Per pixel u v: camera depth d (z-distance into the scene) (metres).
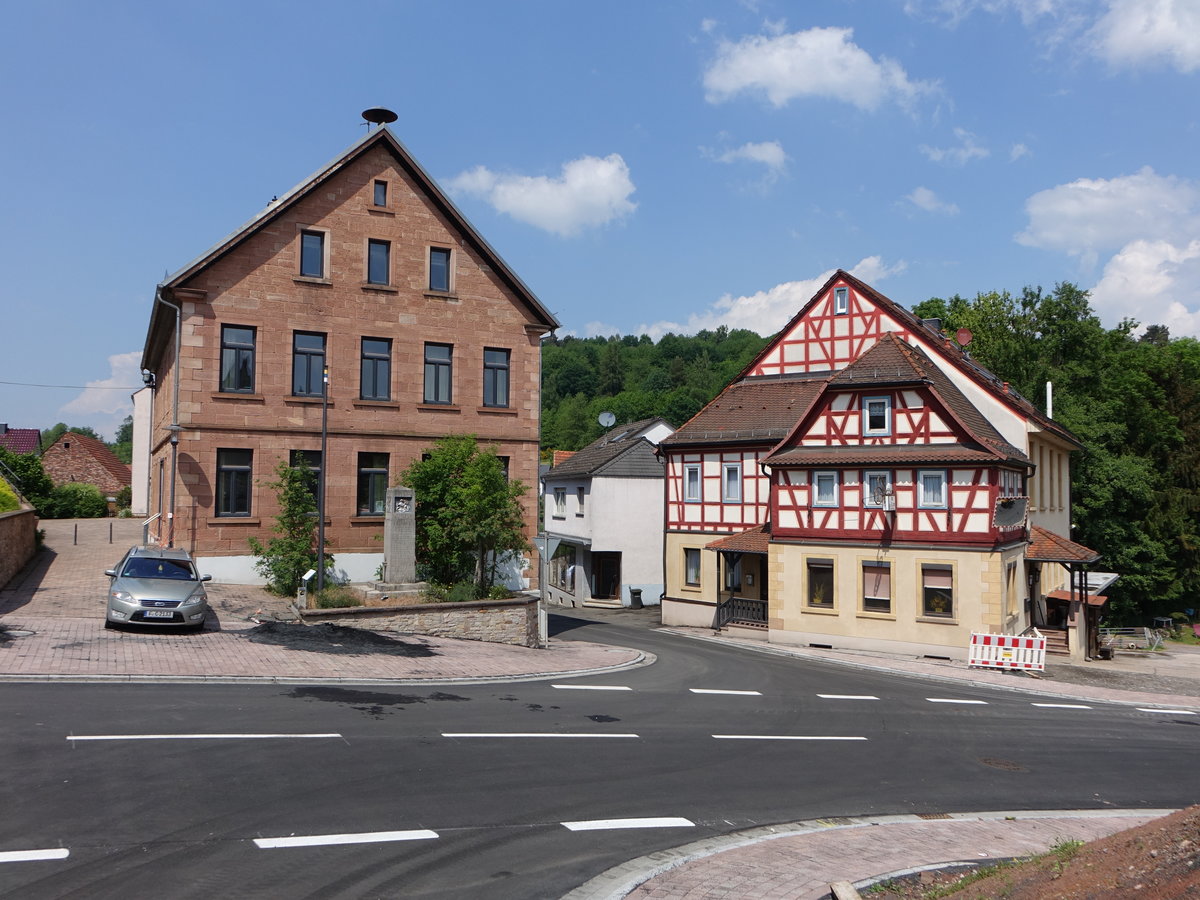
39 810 7.81
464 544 23.50
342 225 24.20
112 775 8.84
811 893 7.39
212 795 8.55
